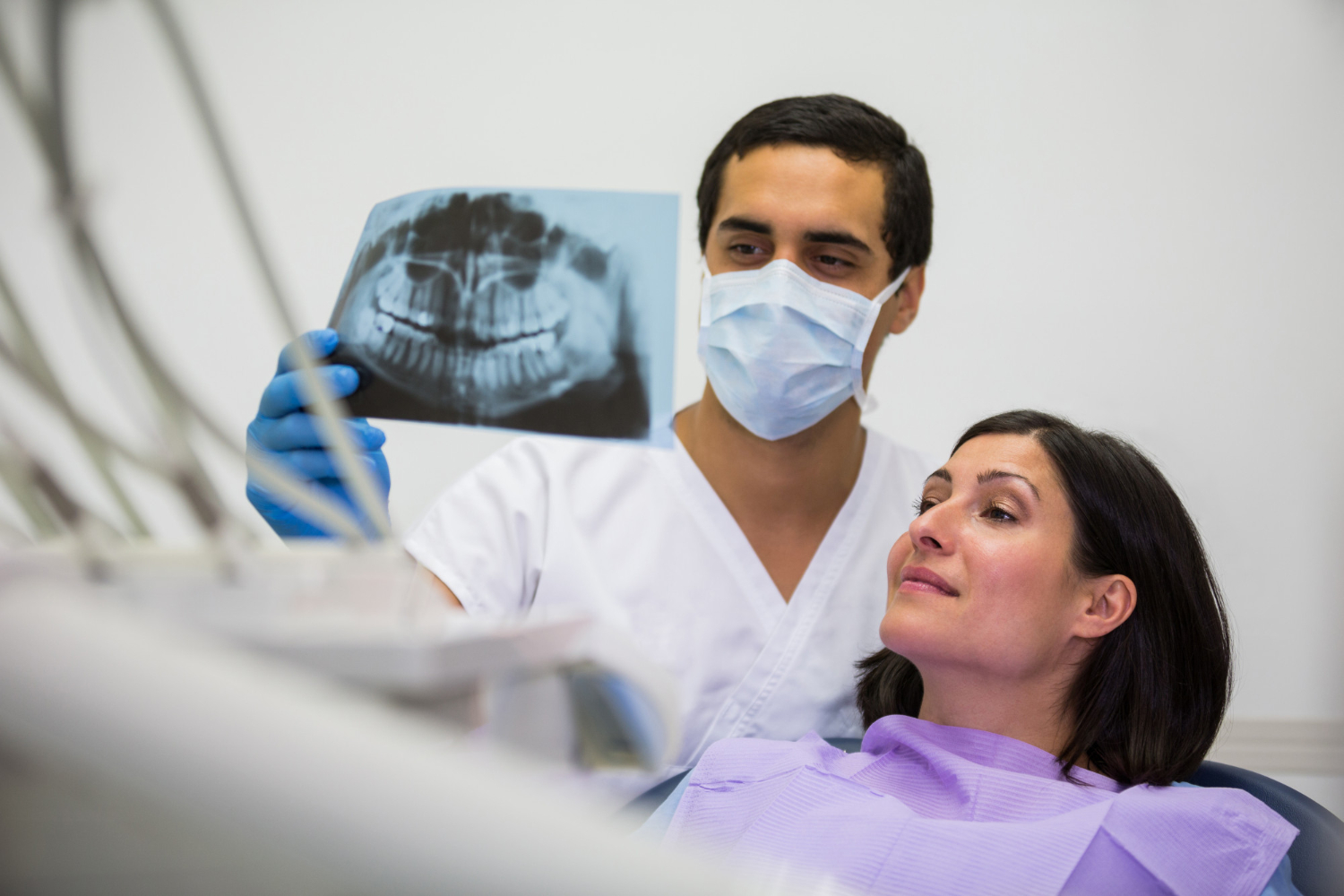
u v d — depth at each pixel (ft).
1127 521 3.63
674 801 3.79
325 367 3.74
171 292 5.82
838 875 3.02
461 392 3.73
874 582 4.72
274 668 0.97
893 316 4.66
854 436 4.81
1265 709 5.85
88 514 1.08
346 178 6.00
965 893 2.91
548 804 0.85
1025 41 5.97
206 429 1.11
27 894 0.95
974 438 3.89
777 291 4.19
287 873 0.94
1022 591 3.50
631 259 3.84
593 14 6.01
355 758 0.78
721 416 4.68
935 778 3.57
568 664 1.26
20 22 2.48
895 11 5.98
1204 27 5.90
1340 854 3.19
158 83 5.78
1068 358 5.99
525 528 4.71
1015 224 6.01
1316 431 5.91
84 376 4.99
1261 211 5.94
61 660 0.75
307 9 5.96
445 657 1.01
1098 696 3.61
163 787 0.75
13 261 5.08
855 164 4.27
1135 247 5.97
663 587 4.62
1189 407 5.95
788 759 3.74
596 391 3.74
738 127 4.50
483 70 6.03
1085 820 3.03
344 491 3.64
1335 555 5.86
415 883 0.77
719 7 6.01
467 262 3.84
